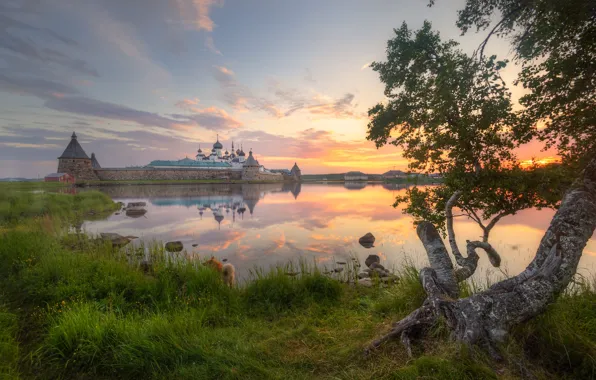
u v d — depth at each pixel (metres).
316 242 13.23
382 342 3.34
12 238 8.25
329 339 3.87
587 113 3.30
